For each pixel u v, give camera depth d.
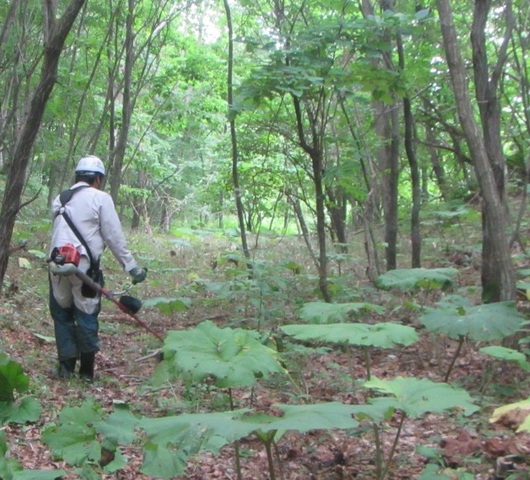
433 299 7.66
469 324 4.65
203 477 3.77
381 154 10.67
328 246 12.39
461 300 5.47
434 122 12.05
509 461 3.65
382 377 5.61
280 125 9.83
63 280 5.50
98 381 5.60
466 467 3.74
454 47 5.55
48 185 20.31
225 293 7.10
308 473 3.81
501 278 5.58
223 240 16.34
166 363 3.15
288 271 9.91
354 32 6.62
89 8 13.10
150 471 2.80
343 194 10.40
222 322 7.57
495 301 6.11
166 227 22.41
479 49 6.23
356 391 5.08
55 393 5.08
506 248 5.56
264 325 6.95
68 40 12.08
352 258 8.43
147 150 22.12
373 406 2.68
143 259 10.95
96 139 13.01
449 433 4.27
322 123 7.25
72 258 5.36
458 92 5.57
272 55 6.46
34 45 10.82
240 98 6.68
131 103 15.11
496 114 6.30
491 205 5.57
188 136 25.09
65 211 5.67
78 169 5.87
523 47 8.44
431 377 5.57
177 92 20.33
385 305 7.39
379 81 6.70
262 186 10.62
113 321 7.82
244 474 3.81
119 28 15.57
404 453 3.98
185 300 6.09
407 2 8.67
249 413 2.73
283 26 8.26
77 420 2.93
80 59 14.80
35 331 6.89
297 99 6.86
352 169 7.50
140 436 4.16
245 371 2.88
